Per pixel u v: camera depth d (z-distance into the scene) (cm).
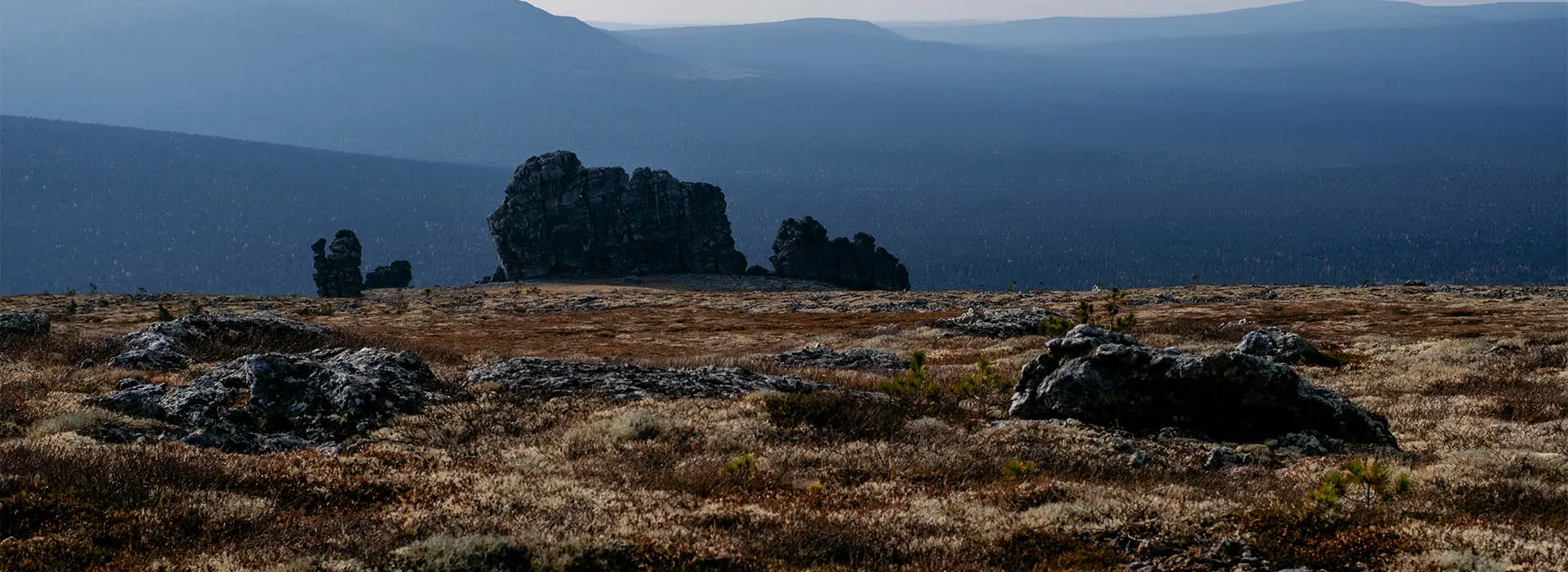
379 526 1541
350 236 16600
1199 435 2711
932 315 9894
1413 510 1709
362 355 3108
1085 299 12162
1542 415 3066
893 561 1509
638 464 2202
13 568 1297
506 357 4491
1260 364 2725
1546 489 1998
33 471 1667
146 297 13150
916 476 2138
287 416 2595
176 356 3678
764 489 1986
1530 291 12100
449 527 1540
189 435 2247
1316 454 2523
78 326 8481
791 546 1549
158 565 1322
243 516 1572
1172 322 8031
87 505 1532
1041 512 1711
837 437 2567
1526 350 4603
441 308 12700
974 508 1789
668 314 11444
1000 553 1532
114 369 3347
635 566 1412
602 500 1773
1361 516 1598
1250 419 2719
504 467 2123
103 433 2250
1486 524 1575
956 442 2548
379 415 2608
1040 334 5875
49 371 3253
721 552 1460
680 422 2627
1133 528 1598
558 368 3288
